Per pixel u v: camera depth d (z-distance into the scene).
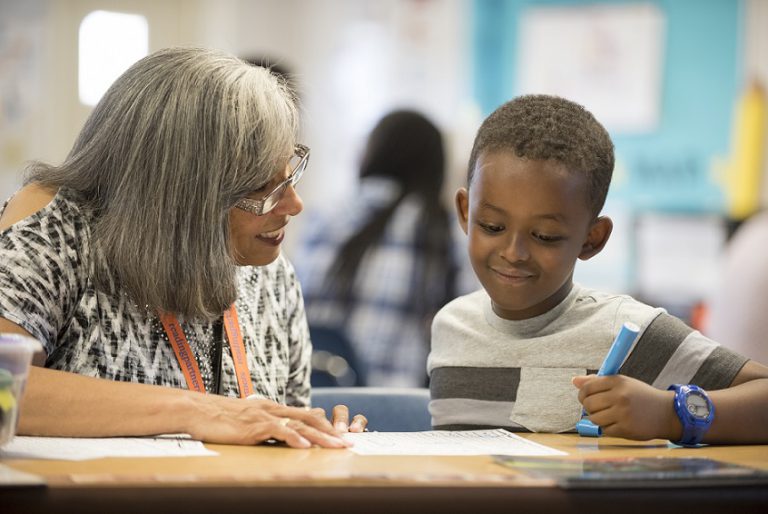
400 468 1.19
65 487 1.03
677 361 1.65
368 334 3.14
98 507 1.03
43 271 1.62
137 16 5.60
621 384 1.48
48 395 1.44
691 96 4.84
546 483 1.10
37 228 1.66
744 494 1.14
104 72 5.64
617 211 4.94
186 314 1.72
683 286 4.72
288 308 2.02
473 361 1.82
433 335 1.94
